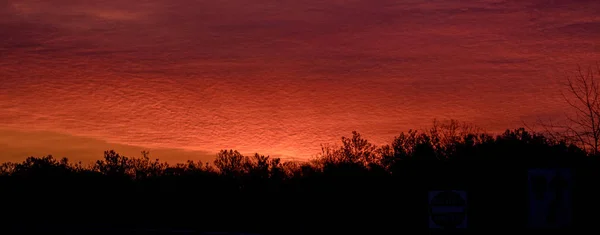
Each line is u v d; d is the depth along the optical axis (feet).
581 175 53.47
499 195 60.70
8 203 81.20
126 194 82.48
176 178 84.23
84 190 83.56
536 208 40.93
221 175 83.15
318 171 76.43
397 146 70.95
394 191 68.23
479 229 56.85
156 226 69.00
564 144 57.41
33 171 87.40
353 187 71.51
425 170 67.46
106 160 88.12
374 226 65.00
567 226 40.96
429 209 42.09
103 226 62.44
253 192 78.95
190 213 76.64
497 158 63.57
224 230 67.31
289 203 75.05
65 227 58.85
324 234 63.82
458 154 66.13
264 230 67.21
